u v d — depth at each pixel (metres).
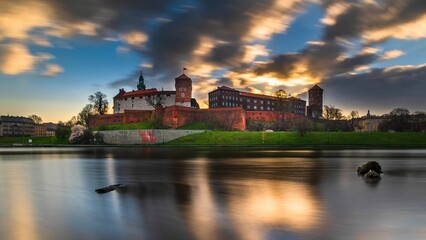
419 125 163.88
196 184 24.73
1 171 35.25
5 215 15.41
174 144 118.62
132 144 124.00
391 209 16.34
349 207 16.77
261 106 193.38
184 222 13.91
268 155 62.75
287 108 168.25
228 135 123.88
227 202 17.97
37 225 13.75
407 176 29.91
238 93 186.38
